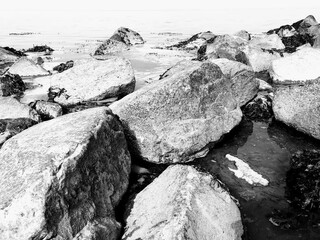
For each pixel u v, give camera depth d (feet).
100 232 17.21
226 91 33.09
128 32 99.86
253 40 76.23
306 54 50.70
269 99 39.27
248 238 19.39
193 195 18.13
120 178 22.61
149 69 62.08
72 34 134.41
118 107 29.50
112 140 22.65
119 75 43.57
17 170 17.30
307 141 31.37
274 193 23.80
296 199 22.80
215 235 17.12
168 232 16.11
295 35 85.76
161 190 20.49
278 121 35.29
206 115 29.94
